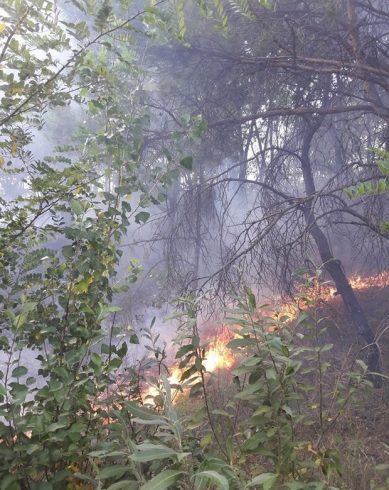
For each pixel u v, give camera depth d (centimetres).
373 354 873
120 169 326
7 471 222
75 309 287
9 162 293
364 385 303
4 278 277
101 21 277
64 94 299
